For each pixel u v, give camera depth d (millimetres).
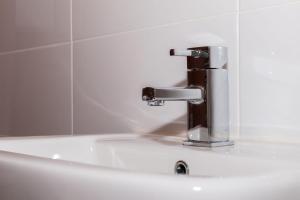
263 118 610
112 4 841
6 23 1127
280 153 498
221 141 586
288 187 324
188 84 607
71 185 327
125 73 814
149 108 767
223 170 498
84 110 903
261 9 613
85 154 688
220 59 588
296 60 576
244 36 633
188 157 542
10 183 377
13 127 1107
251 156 476
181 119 714
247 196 294
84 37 904
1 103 1140
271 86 603
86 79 899
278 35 595
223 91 591
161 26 750
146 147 597
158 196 292
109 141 674
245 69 632
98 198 313
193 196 284
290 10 582
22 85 1076
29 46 1053
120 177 308
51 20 988
